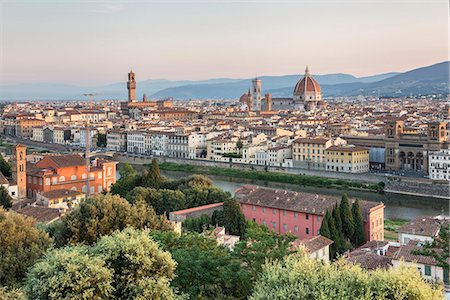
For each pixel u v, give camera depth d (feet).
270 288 214.07
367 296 200.13
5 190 594.24
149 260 227.20
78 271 212.84
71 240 320.50
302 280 209.87
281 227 567.59
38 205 587.27
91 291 208.54
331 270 220.84
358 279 210.18
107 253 227.61
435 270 329.11
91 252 232.32
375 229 549.13
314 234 540.93
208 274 262.26
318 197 569.23
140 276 226.58
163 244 288.10
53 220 456.86
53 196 602.03
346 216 512.63
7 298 226.17
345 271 218.59
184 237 307.17
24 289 215.92
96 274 212.84
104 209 339.57
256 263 256.93
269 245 268.62
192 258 268.62
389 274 210.38
